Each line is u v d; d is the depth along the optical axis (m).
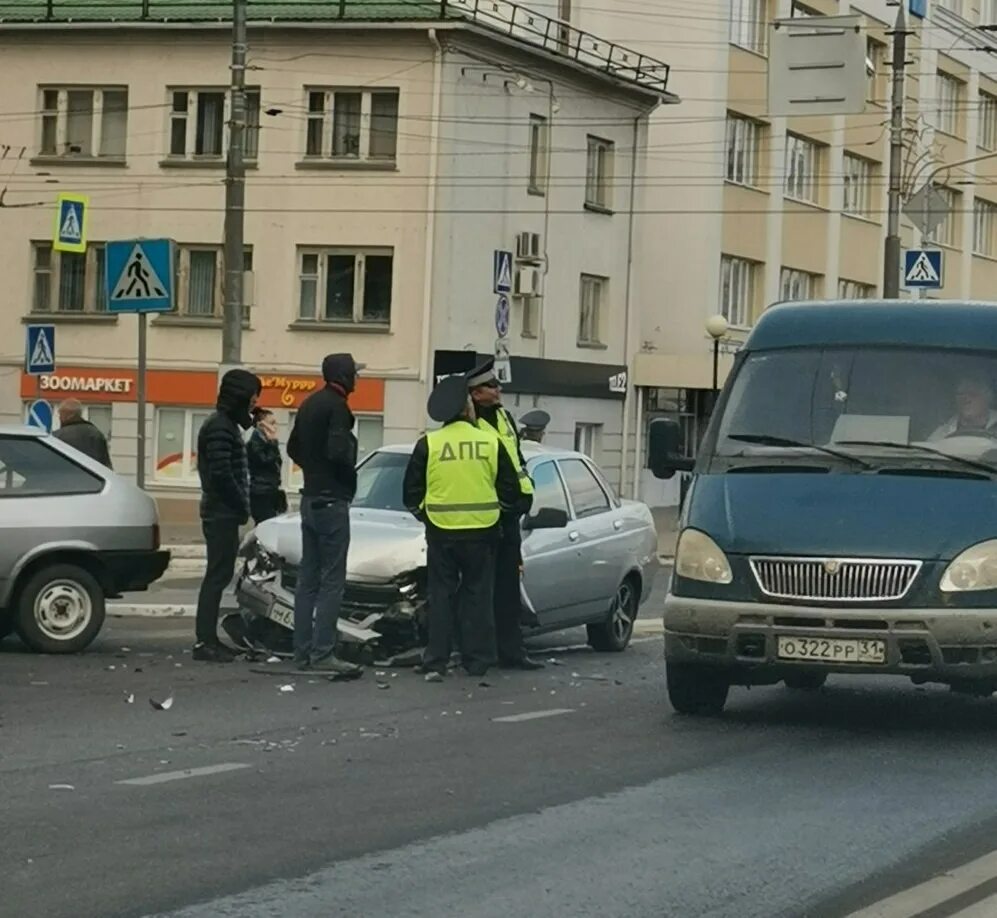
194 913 6.97
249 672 14.37
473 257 41.50
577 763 10.53
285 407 41.34
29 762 10.27
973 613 11.09
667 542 38.06
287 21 40.66
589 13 49.19
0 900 7.12
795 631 11.27
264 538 15.34
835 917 7.15
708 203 48.78
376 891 7.39
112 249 22.22
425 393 40.44
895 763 10.77
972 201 62.75
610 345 46.62
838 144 54.38
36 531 15.44
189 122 42.00
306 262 41.41
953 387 12.27
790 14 51.56
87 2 42.72
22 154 42.72
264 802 9.18
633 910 7.19
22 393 42.88
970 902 7.42
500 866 7.89
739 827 8.82
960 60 61.19
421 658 14.91
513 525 14.95
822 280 54.25
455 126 40.66
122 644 16.47
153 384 42.12
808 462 11.94
